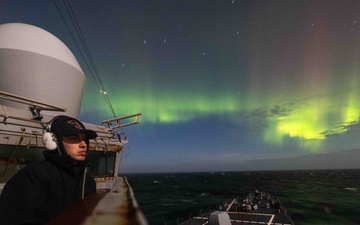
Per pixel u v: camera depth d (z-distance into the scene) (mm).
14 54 9055
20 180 1942
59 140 2199
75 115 11227
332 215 56750
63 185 2062
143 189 135875
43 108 7613
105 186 10148
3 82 8914
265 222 31125
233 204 46281
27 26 10609
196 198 93625
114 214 1216
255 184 169875
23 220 1798
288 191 115625
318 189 125438
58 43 11148
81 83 11695
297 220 51875
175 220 53250
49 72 9680
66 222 1194
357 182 177625
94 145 9641
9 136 6512
